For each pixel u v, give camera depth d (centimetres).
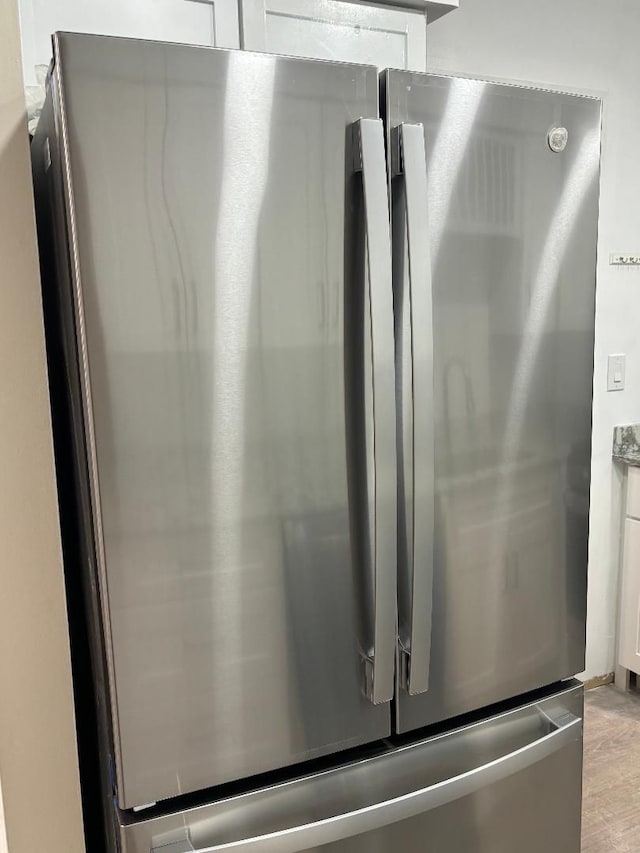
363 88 105
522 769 134
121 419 97
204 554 104
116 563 99
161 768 105
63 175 92
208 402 101
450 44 212
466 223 116
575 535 138
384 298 106
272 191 101
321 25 163
